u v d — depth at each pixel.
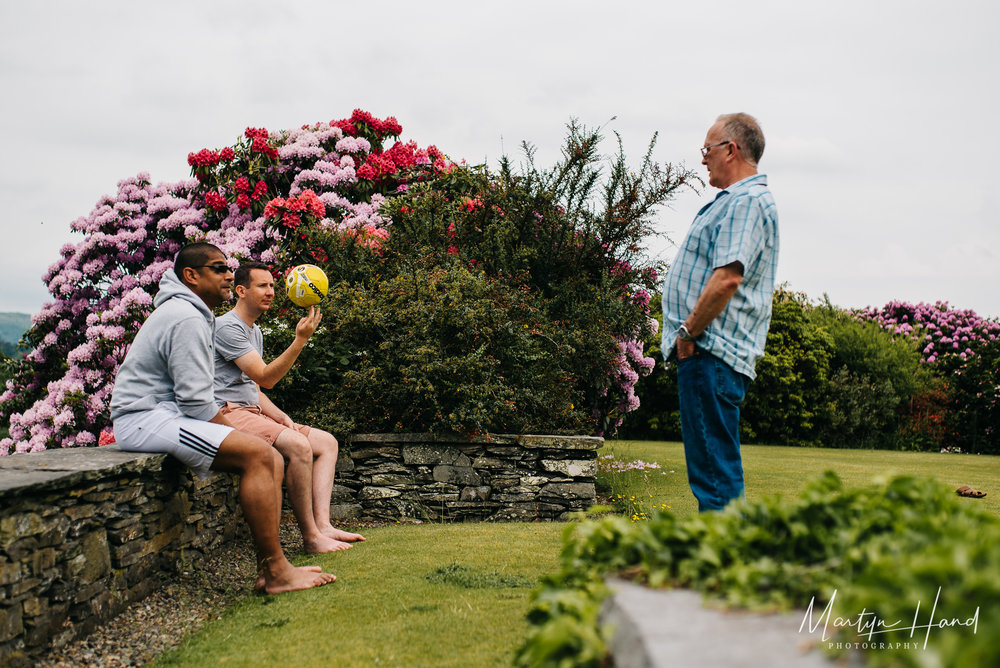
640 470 7.61
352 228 7.62
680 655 1.12
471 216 7.53
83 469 2.72
